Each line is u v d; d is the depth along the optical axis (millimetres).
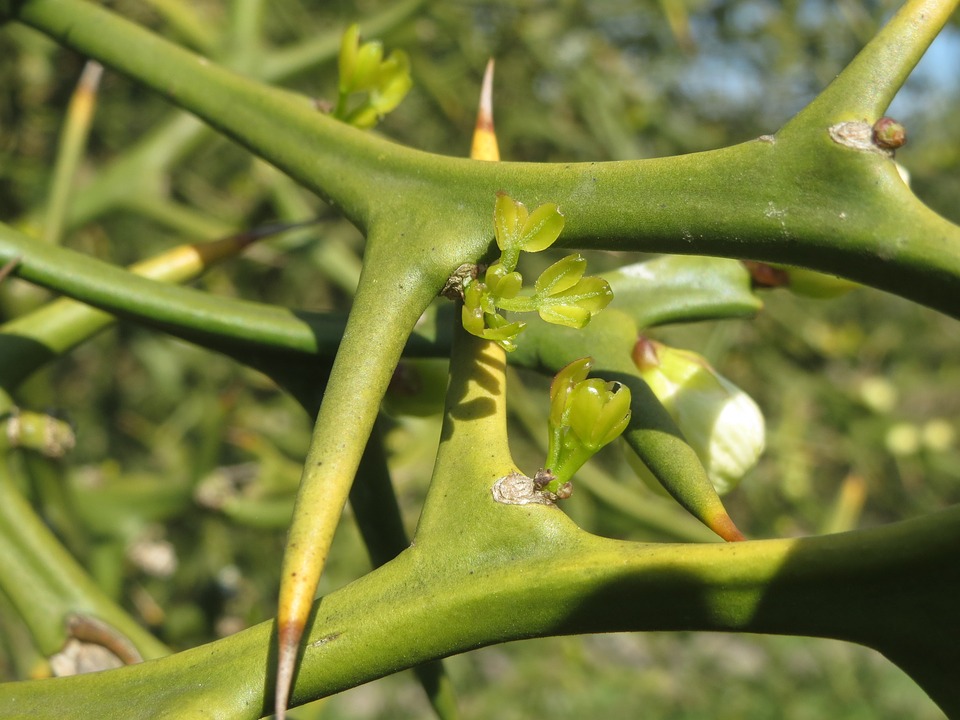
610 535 325
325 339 145
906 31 98
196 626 366
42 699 105
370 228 118
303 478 96
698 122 655
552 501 101
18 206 418
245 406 477
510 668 555
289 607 90
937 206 609
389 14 290
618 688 585
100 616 150
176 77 145
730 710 611
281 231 181
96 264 144
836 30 628
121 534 298
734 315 153
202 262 175
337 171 125
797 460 523
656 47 618
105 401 524
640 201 103
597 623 97
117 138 493
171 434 486
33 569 151
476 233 112
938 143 642
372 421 101
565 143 535
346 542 406
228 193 498
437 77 454
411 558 102
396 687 586
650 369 152
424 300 110
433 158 119
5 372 170
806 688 646
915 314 638
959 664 90
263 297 534
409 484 378
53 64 465
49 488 234
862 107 97
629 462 151
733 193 99
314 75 292
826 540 91
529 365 140
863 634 91
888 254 93
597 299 107
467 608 98
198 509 302
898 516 581
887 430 545
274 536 418
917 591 89
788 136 98
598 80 530
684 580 93
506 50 535
